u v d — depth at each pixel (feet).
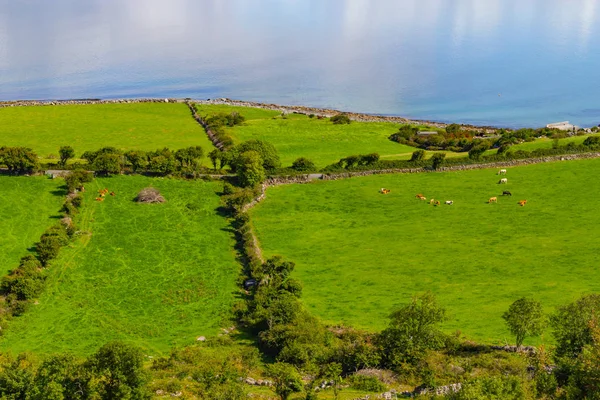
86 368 217.15
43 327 298.97
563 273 339.77
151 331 297.53
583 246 368.68
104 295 326.65
